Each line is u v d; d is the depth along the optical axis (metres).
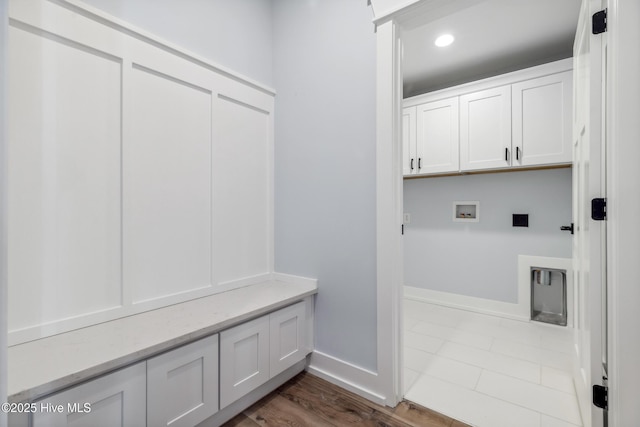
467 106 2.68
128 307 1.36
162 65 1.48
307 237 1.92
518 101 2.45
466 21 2.09
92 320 1.25
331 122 1.79
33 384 0.86
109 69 1.30
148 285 1.43
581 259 1.43
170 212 1.52
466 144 2.69
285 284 1.96
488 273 2.92
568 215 2.54
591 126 1.16
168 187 1.51
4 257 0.70
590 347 1.18
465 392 1.67
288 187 2.02
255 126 1.96
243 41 1.89
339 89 1.75
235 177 1.84
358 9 1.67
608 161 1.07
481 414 1.49
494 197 2.88
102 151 1.28
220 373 1.36
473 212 3.00
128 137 1.35
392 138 1.53
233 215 1.83
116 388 1.03
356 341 1.69
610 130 1.05
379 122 1.56
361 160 1.67
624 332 1.02
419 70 2.84
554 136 2.31
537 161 2.37
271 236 2.07
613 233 1.04
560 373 1.85
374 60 1.61
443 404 1.57
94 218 1.26
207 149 1.68
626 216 1.01
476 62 2.69
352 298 1.71
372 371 1.63
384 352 1.56
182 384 1.22
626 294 1.01
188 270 1.59
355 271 1.70
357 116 1.68
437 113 2.84
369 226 1.64
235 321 1.39
